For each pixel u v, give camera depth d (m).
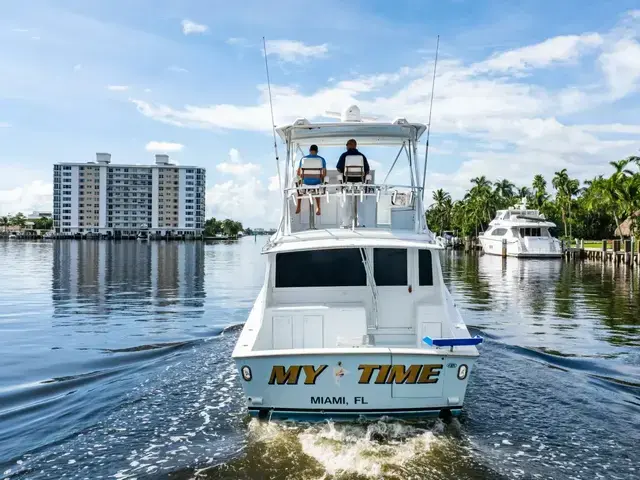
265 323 7.47
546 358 10.27
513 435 6.34
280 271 7.92
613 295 21.50
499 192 94.62
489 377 8.88
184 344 11.48
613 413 7.14
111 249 81.88
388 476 5.30
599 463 5.64
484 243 60.66
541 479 5.27
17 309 17.41
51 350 11.13
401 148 10.02
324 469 5.45
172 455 5.80
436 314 7.64
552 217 75.06
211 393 8.01
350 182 8.56
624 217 55.03
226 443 6.10
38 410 7.30
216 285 26.00
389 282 7.89
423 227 8.36
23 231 172.50
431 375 6.27
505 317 15.68
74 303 18.97
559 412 7.15
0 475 5.38
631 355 10.55
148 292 22.70
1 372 9.37
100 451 5.93
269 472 5.39
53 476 5.36
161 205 162.25
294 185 9.49
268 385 6.39
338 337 7.44
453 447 5.96
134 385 8.43
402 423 6.44
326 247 7.29
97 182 158.88
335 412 6.39
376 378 6.23
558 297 20.81
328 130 8.95
